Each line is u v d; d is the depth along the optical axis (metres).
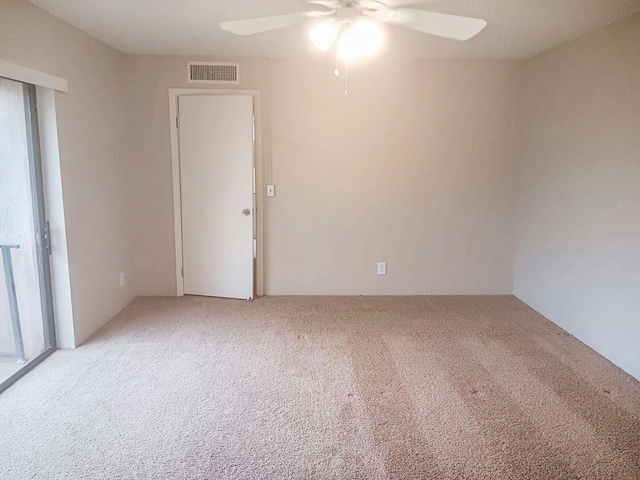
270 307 4.13
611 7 2.69
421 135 4.27
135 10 2.79
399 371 2.92
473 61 4.16
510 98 4.22
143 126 4.14
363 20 2.23
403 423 2.35
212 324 3.71
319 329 3.62
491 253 4.48
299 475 1.97
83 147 3.33
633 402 2.56
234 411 2.46
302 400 2.57
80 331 3.31
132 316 3.87
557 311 3.74
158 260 4.37
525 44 3.60
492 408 2.50
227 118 4.10
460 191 4.36
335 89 4.18
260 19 2.24
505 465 2.04
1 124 2.67
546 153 3.87
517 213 4.40
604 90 3.10
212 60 4.08
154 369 2.92
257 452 2.12
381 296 4.49
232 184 4.19
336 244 4.43
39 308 3.08
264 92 4.15
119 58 3.93
